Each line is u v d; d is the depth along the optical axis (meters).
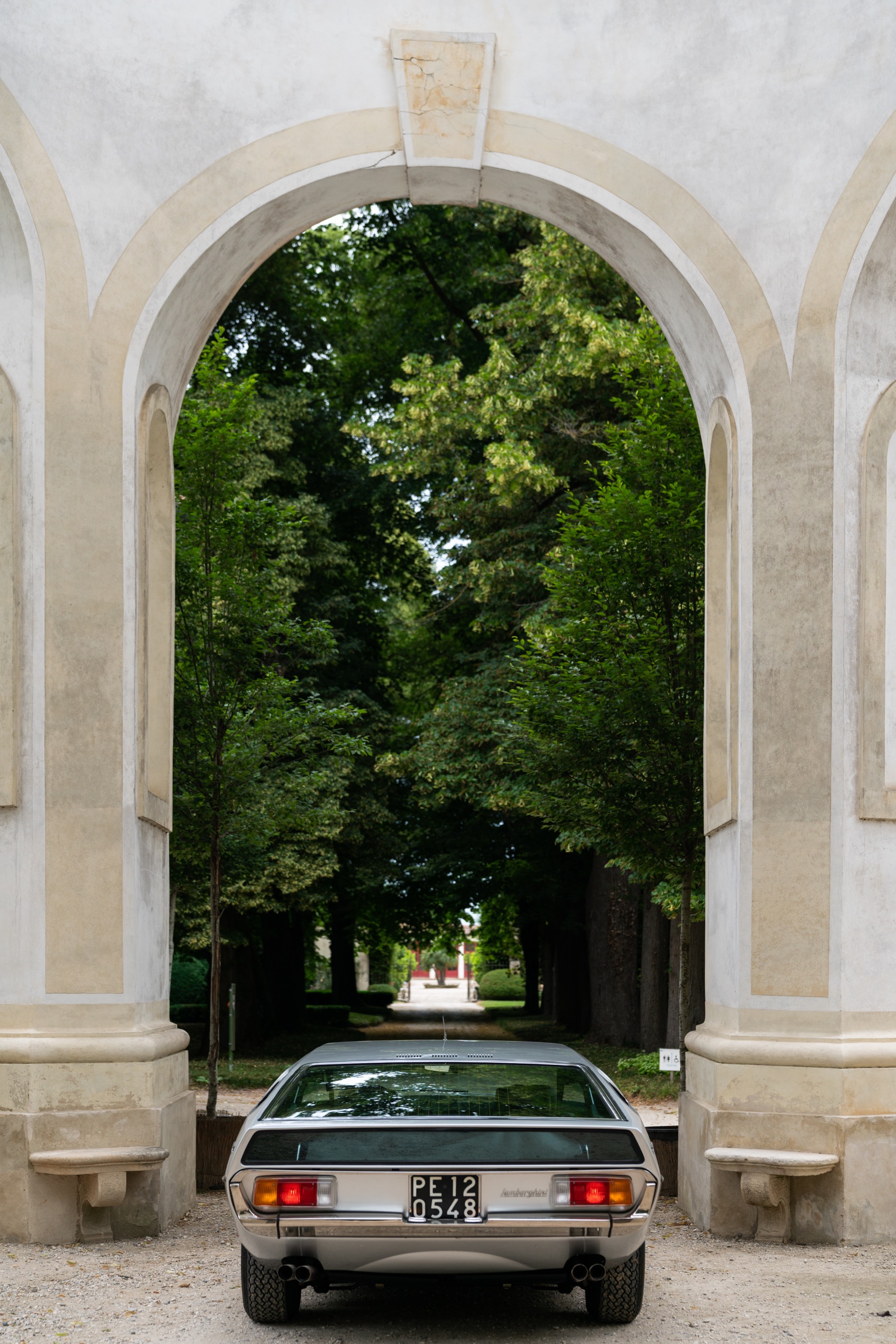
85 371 8.58
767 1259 7.31
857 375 8.59
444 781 21.84
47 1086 7.90
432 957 90.31
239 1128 10.34
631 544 11.60
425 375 22.38
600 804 11.99
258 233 9.37
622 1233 5.11
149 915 8.71
